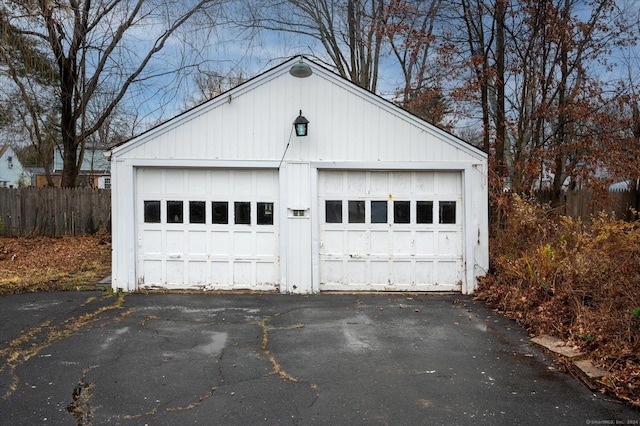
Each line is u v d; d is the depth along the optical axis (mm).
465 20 13805
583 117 12641
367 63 19500
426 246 9055
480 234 8938
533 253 8211
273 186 8953
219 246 8961
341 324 6859
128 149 8797
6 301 8016
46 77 15203
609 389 4523
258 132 8844
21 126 17578
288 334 6359
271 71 8789
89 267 10945
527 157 13453
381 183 9023
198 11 15344
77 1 14664
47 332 6316
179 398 4332
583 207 13500
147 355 5473
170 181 8938
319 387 4605
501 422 3934
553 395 4469
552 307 6699
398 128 8898
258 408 4145
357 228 9023
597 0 12711
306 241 8891
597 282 6449
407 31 14656
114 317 7102
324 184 9000
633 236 6117
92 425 3822
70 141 16625
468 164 8914
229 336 6246
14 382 4660
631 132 12977
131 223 8828
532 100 13539
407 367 5168
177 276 8977
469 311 7660
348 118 8875
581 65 13070
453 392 4520
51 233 15484
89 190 15633
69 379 4750
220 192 8953
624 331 5340
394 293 8969
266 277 8984
